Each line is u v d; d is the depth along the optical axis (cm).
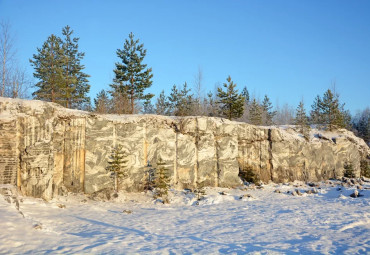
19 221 1226
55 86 4038
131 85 4031
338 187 3106
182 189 2752
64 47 4603
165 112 5259
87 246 1070
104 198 2308
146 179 2644
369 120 7450
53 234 1205
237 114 3981
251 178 3166
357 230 1514
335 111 4428
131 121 2688
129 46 4031
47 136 2150
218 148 3031
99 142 2486
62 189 2292
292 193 2778
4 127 1939
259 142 3372
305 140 3688
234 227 1562
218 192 2734
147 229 1462
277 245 1205
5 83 3397
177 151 2817
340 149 3891
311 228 1547
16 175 1973
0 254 916
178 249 1104
